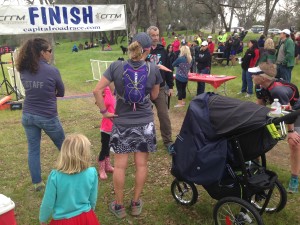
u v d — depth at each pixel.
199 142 3.02
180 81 8.59
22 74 3.78
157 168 4.83
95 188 2.68
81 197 2.58
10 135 6.65
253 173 3.19
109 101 4.18
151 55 5.15
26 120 3.88
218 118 3.04
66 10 10.09
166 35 55.81
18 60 3.72
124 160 3.46
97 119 7.75
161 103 5.27
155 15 21.42
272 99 3.63
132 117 3.31
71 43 59.47
